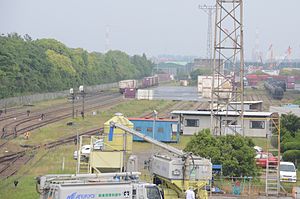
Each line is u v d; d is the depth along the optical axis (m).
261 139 140.62
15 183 75.88
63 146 120.06
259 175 88.00
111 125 74.06
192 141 88.25
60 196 49.41
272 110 154.38
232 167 84.50
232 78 153.75
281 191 80.81
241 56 104.56
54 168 91.94
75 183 50.84
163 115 188.50
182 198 63.56
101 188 50.66
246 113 143.75
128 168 75.31
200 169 64.00
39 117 177.50
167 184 65.88
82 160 94.69
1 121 162.88
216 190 77.19
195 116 146.25
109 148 82.38
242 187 79.69
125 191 51.47
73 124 160.88
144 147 123.62
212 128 108.12
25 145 119.94
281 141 117.31
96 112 195.62
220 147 86.31
